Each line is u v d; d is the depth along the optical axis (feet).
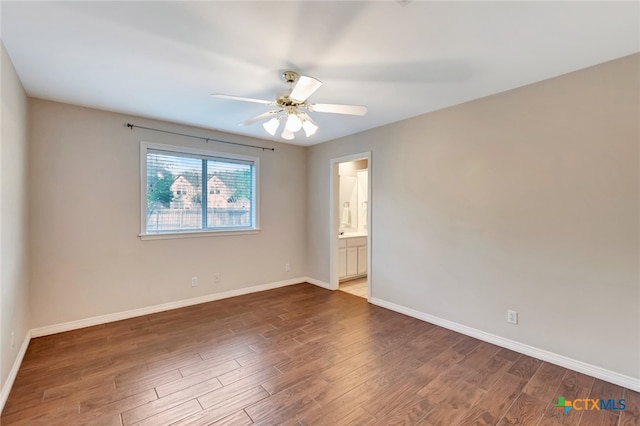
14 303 7.33
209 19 5.47
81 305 10.23
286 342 9.21
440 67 7.32
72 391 6.68
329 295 14.24
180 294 12.42
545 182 8.08
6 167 6.58
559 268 7.88
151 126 11.57
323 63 7.11
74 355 8.29
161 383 7.01
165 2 4.99
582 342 7.54
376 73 7.63
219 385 6.95
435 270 10.69
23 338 8.37
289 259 16.15
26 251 8.83
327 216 15.49
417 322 10.88
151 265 11.68
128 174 11.09
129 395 6.56
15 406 6.15
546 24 5.60
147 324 10.56
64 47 6.44
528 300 8.44
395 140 11.94
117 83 8.31
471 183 9.64
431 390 6.80
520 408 6.21
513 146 8.66
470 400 6.46
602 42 6.23
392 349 8.78
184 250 12.51
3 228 6.34
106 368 7.64
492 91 8.83
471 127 9.61
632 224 6.83
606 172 7.14
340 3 5.00
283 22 5.55
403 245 11.73
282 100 7.46
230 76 7.84
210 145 13.11
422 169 11.02
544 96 8.05
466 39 6.11
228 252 13.83
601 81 7.16
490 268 9.23
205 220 13.28
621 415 6.01
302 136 14.28
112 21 5.54
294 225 16.31
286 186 15.93
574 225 7.62
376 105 10.02
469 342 9.26
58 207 9.78
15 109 7.45
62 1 4.93
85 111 10.22
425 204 10.94
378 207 12.67
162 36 6.03
